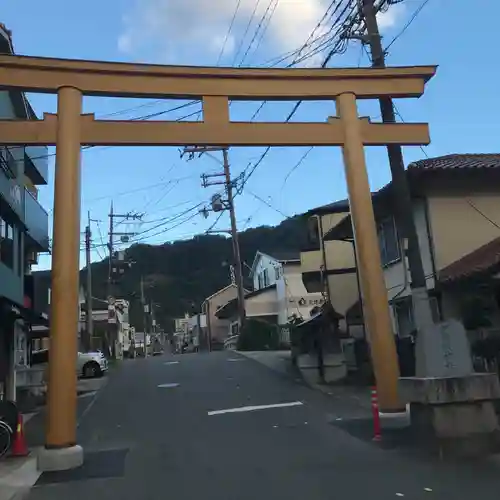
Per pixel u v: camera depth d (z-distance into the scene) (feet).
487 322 45.88
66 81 33.78
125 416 50.11
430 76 39.65
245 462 28.60
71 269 31.63
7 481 27.07
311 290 90.02
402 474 24.16
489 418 30.63
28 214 63.52
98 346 162.50
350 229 66.85
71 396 30.35
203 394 61.72
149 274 257.14
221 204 131.64
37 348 118.62
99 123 34.01
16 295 57.47
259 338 129.49
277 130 37.01
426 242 53.83
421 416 31.35
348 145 37.83
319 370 68.13
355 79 38.75
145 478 26.35
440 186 54.13
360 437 33.71
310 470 25.86
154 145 34.91
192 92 35.81
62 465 29.17
